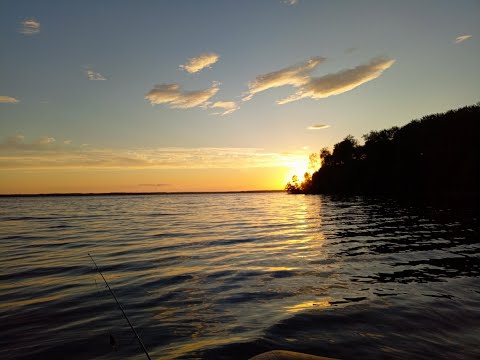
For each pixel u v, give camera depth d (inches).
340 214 1347.2
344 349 195.2
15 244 677.3
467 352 187.8
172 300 301.6
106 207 2719.0
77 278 389.1
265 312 264.8
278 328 228.8
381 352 189.9
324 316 249.8
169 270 422.6
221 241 676.7
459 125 2591.0
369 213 1354.6
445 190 2716.5
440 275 366.0
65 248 617.9
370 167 3464.6
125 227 1018.1
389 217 1141.7
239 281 362.9
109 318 257.4
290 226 962.1
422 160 2812.5
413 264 425.7
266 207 2281.0
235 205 2802.7
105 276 396.2
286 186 6540.4
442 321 233.6
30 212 2044.8
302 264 440.8
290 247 584.4
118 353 197.2
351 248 557.6
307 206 2116.1
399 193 3107.8
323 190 4702.3
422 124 2945.4
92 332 229.9
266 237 727.1
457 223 903.7
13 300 305.6
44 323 247.4
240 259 485.1
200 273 403.2
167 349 201.2
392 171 3105.3
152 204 3348.9
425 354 186.2
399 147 3053.6
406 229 802.2
